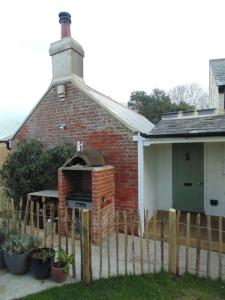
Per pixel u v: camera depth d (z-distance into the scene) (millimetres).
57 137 8547
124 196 7023
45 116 8844
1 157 11398
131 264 5008
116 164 7184
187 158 8555
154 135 6453
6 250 4703
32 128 9211
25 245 4738
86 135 7836
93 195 6102
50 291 3980
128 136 6988
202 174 8320
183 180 8609
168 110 23109
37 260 4391
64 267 4285
